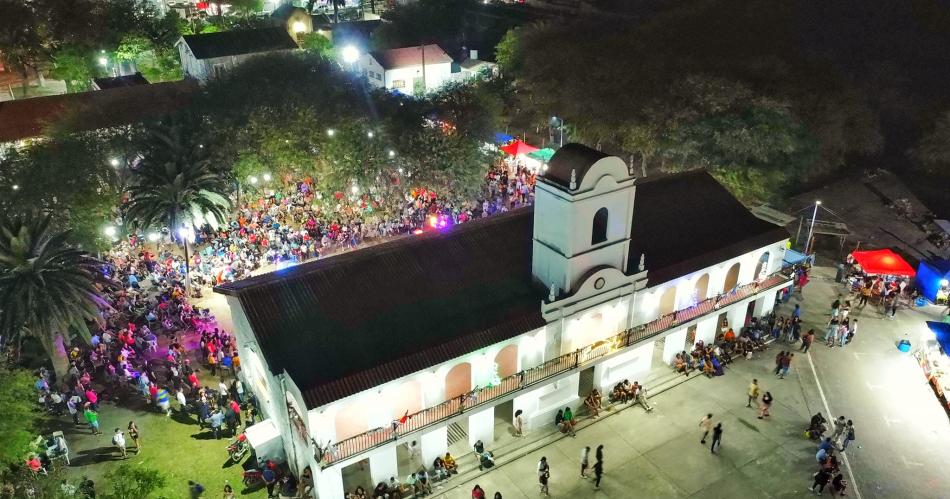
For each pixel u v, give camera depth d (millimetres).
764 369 37125
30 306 32062
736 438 32188
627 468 30328
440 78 85750
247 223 50531
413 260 30453
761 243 37656
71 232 40844
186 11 110312
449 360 27562
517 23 106000
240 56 76500
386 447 26766
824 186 62969
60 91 86312
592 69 72438
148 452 30766
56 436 30375
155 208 42125
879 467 30406
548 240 29984
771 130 53156
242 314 29531
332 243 48438
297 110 52562
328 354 26297
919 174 66688
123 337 36625
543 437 32125
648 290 33469
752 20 77688
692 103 57875
